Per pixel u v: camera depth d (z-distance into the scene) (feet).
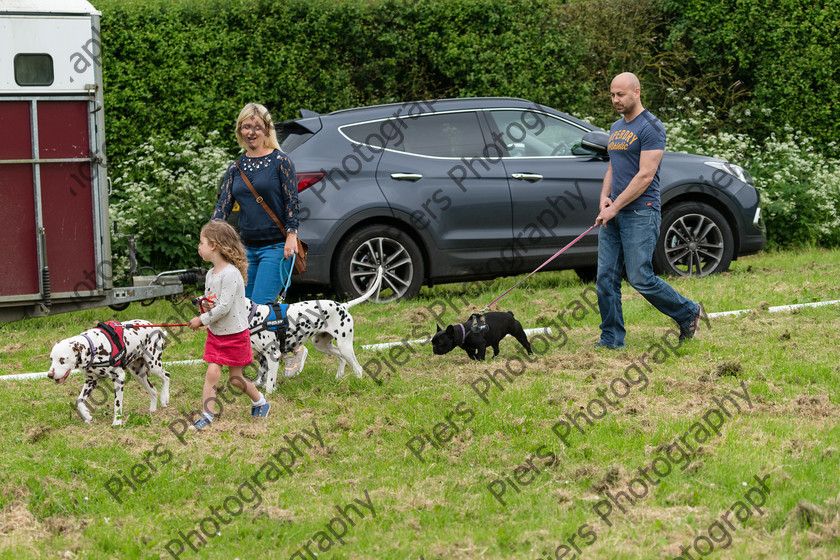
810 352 22.00
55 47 25.90
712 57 51.70
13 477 15.19
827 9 49.70
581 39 47.75
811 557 11.56
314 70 43.57
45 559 12.46
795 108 50.70
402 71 45.78
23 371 22.97
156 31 40.75
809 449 15.44
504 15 45.19
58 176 26.50
